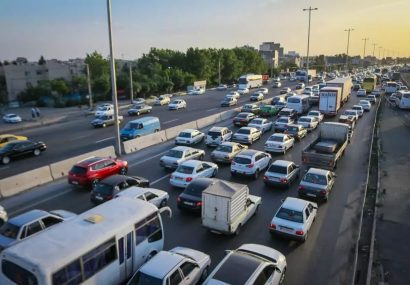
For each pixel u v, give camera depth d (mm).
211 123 41875
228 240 14391
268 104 51688
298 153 28594
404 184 21047
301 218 14086
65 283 8828
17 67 88875
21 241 10469
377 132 36625
